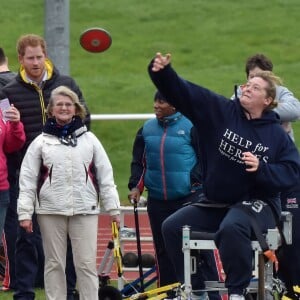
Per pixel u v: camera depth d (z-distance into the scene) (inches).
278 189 892.0
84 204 988.6
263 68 1077.8
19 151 1091.9
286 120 1059.3
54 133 987.3
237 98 908.6
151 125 1078.4
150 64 874.1
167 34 3324.3
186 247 888.3
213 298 1024.2
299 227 1012.5
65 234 998.4
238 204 896.3
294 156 903.1
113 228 1056.2
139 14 3528.5
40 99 1074.7
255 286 933.2
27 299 1060.5
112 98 2677.2
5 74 1153.4
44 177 987.3
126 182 1985.7
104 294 1053.8
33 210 993.5
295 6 3597.4
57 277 999.6
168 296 971.3
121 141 2345.0
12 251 1159.0
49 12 1252.5
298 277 1017.5
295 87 2687.0
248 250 872.3
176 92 880.3
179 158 1056.2
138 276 1219.2
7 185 1034.1
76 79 2883.9
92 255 997.2
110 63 3051.2
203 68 2967.5
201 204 927.0
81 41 1165.1
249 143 892.6
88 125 1087.0
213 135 896.3
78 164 984.9
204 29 3361.2
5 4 3585.1
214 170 898.7
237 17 3484.3
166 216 1069.8
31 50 1066.1
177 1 3681.1
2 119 1039.0
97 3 3654.0
